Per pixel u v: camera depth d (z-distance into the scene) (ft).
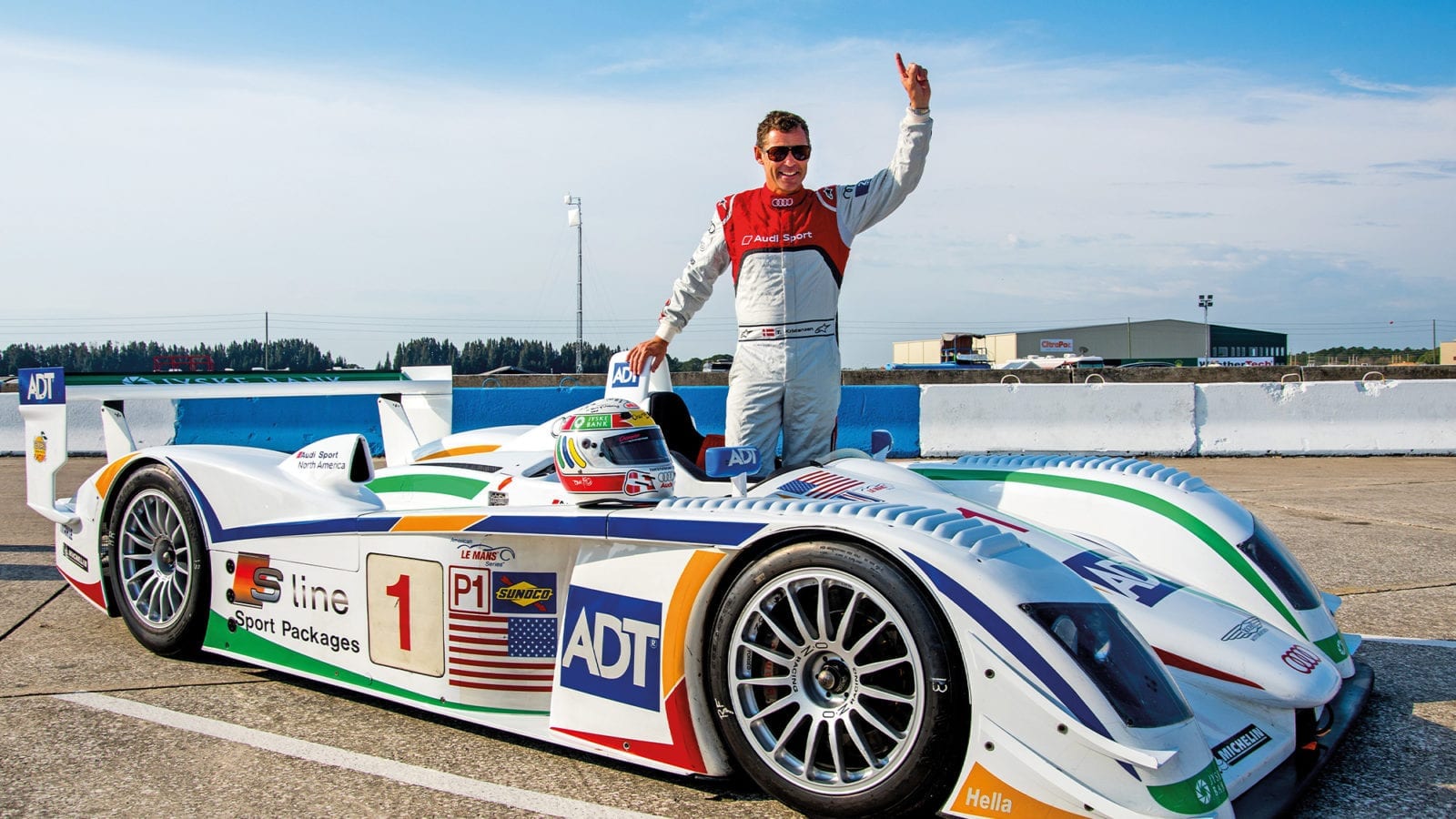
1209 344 223.92
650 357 11.98
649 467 9.03
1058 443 35.17
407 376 15.21
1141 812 6.52
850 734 7.35
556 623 9.05
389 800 7.97
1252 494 26.14
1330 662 9.20
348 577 10.06
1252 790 7.78
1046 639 6.89
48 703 10.15
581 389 34.32
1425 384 35.86
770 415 11.32
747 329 11.19
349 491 10.75
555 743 8.94
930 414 35.17
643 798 8.07
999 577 7.11
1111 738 6.64
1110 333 251.60
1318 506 24.17
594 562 8.66
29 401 13.32
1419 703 10.66
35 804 7.86
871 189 11.07
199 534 11.28
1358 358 226.17
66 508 12.94
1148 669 7.23
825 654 7.57
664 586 8.19
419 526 9.43
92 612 13.79
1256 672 8.38
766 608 7.79
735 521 7.95
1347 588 15.93
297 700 10.30
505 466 11.74
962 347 152.15
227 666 11.46
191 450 11.93
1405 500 25.18
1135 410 35.42
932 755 6.98
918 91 10.75
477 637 9.21
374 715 9.89
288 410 34.60
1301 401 35.83
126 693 10.50
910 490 9.77
